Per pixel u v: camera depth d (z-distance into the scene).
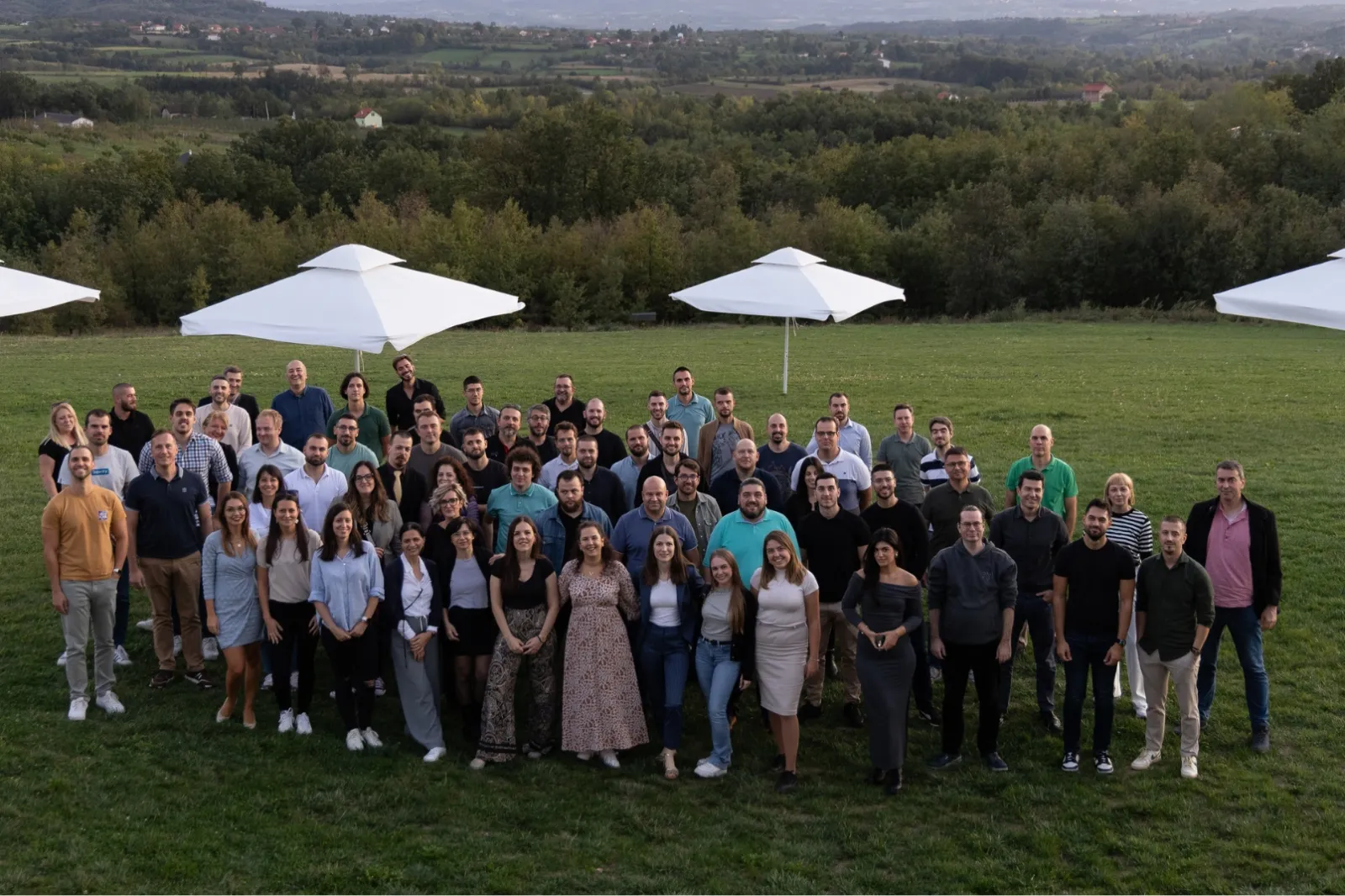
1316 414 23.50
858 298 19.41
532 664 9.91
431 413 11.41
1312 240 49.19
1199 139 65.88
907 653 9.44
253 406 13.55
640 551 10.19
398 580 9.89
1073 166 66.12
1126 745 10.05
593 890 8.08
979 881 8.19
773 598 9.41
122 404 12.09
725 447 12.41
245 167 71.31
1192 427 22.41
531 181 73.94
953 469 10.69
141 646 11.62
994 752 9.73
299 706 10.07
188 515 10.59
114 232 57.56
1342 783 9.27
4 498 16.84
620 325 52.47
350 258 12.54
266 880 7.98
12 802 8.61
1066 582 9.55
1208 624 9.27
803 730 10.47
